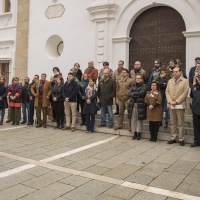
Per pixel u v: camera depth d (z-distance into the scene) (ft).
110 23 34.01
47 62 39.29
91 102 26.16
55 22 38.65
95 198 12.27
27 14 41.55
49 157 18.43
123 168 16.19
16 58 42.55
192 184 13.76
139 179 14.44
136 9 32.48
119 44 33.47
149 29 32.76
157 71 25.89
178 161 17.46
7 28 43.83
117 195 12.55
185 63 30.32
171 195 12.52
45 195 12.56
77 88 27.12
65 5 37.70
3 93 31.14
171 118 22.18
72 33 36.96
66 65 37.45
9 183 13.91
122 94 25.29
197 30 28.55
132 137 24.27
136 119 23.53
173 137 22.24
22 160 17.72
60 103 27.91
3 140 23.34
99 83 26.66
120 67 28.09
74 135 25.38
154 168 16.16
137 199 12.15
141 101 23.12
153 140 22.93
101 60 34.27
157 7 32.14
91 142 22.68
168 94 22.31
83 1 36.04
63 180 14.33
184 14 29.58
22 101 31.73
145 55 32.94
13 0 43.29
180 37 30.91
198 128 21.13
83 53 35.96
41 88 29.22
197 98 20.76
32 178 14.60
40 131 27.30
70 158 18.21
